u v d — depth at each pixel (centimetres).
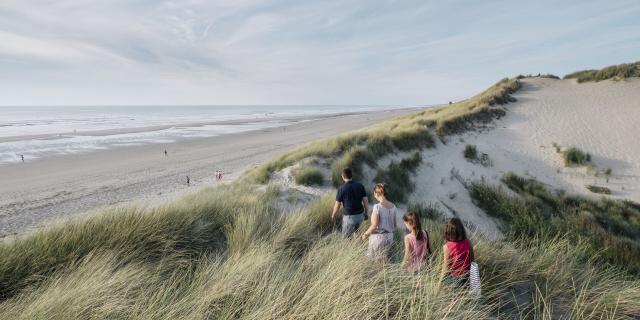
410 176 1322
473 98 3294
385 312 257
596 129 1919
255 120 10600
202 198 723
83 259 358
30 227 1338
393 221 425
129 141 4888
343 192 531
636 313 317
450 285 310
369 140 1473
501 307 331
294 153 1432
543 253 448
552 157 1722
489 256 411
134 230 422
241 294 284
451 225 338
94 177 2427
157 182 2212
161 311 257
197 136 5584
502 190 1292
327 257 362
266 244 429
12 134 6097
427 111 3369
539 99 2561
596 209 1188
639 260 728
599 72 2823
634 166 1532
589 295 347
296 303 264
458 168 1505
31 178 2434
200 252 430
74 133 6191
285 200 834
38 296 284
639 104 2100
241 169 2600
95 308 261
